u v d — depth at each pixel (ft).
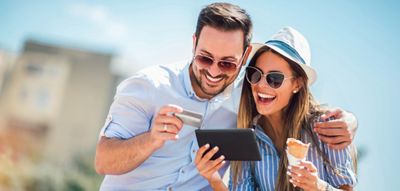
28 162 37.40
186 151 10.14
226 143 8.71
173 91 10.05
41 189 36.22
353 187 9.96
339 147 9.64
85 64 41.98
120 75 42.37
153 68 10.27
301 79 9.99
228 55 9.55
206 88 9.87
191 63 10.21
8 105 40.81
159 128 8.46
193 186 10.23
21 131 39.22
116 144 9.33
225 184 10.39
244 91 10.26
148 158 10.04
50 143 39.60
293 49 9.87
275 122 10.53
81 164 38.22
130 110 9.80
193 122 9.07
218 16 9.53
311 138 10.07
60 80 41.88
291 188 9.94
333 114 9.82
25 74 41.91
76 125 40.81
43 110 41.09
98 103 41.37
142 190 10.09
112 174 9.57
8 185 35.78
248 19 9.86
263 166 10.23
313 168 8.62
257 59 10.08
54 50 42.45
